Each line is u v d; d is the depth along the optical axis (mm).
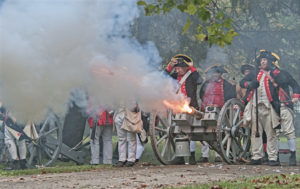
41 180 9805
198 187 7832
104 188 8188
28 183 9242
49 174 11484
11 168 13422
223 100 14805
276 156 13320
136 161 14547
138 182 9031
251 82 13633
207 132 13086
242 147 14266
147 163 14172
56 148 14320
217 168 12188
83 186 8586
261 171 11484
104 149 14703
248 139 14594
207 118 12914
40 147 14047
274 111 13273
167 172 11109
